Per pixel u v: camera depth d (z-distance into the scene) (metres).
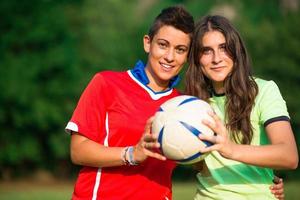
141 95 5.91
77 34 38.47
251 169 5.68
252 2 42.91
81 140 5.75
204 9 42.16
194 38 5.86
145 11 43.88
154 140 5.25
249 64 5.84
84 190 5.84
